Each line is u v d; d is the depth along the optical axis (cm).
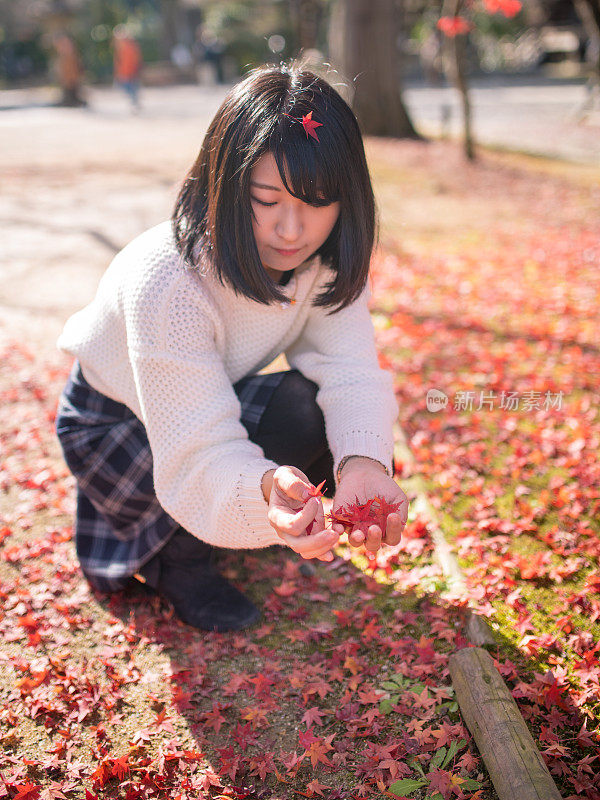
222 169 168
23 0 2995
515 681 204
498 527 272
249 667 216
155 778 181
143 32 3219
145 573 232
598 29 996
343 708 201
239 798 177
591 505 286
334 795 178
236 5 2712
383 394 210
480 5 1672
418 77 2634
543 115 1561
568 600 234
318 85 168
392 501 177
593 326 478
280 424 214
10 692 207
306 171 161
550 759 181
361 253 180
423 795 175
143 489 216
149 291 186
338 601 241
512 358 432
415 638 224
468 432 346
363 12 1230
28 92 2544
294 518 152
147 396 189
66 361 430
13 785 178
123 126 1558
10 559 259
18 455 328
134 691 207
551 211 802
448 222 767
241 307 197
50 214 790
